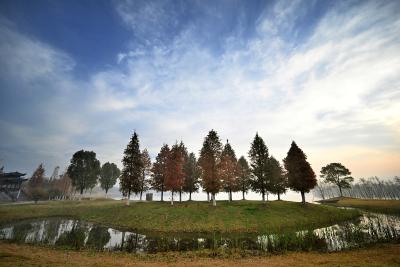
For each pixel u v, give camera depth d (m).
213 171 46.00
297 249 20.98
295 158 53.31
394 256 17.14
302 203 50.28
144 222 36.00
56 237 26.73
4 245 21.34
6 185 77.12
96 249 21.30
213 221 34.94
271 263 16.47
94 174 80.88
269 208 42.50
